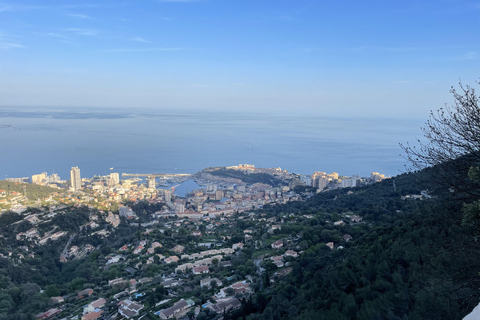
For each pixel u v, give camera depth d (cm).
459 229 1346
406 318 1448
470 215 1014
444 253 1416
